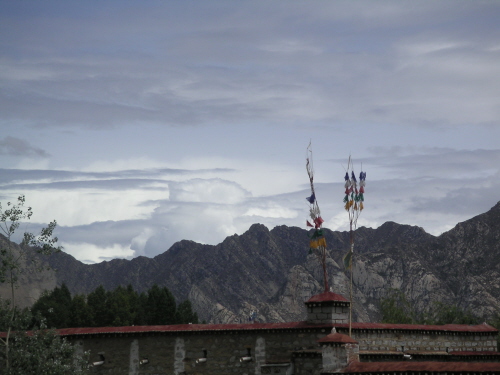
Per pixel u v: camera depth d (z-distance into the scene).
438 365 52.62
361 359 64.25
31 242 71.62
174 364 69.31
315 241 69.94
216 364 68.12
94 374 71.38
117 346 71.25
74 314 121.56
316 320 65.50
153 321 128.62
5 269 70.25
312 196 71.06
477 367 51.22
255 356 66.88
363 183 73.50
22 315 68.06
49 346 66.69
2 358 66.44
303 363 64.44
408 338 68.44
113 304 123.00
